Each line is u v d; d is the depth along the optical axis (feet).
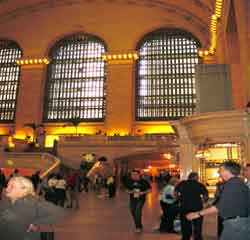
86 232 22.21
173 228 22.74
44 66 118.52
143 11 116.67
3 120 117.60
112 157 93.71
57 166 72.95
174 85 111.86
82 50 120.47
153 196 54.39
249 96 43.65
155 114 110.11
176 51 114.42
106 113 109.19
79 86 117.08
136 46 115.34
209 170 38.96
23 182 8.66
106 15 118.42
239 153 36.65
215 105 48.26
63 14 121.19
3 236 8.00
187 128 39.32
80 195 55.62
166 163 105.60
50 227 9.31
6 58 124.36
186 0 104.68
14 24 123.34
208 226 24.95
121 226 25.12
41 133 108.58
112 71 112.37
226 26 68.28
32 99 114.52
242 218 10.30
